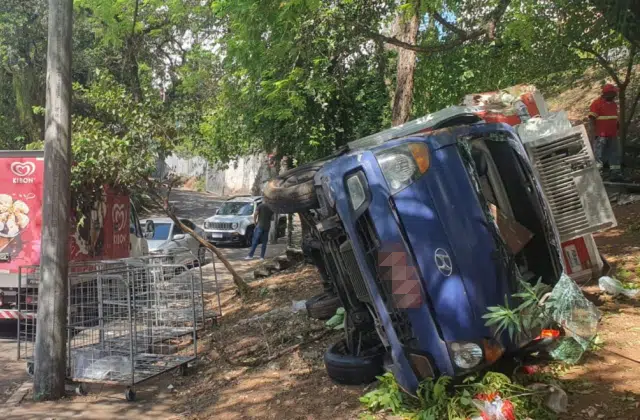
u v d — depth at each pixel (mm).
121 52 19000
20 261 9602
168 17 16453
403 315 4633
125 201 12203
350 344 5844
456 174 4812
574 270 6176
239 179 44062
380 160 4777
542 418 4234
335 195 4797
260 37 8016
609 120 12078
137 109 11141
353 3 8352
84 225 10414
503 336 4617
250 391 6375
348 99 13633
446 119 5723
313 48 9188
